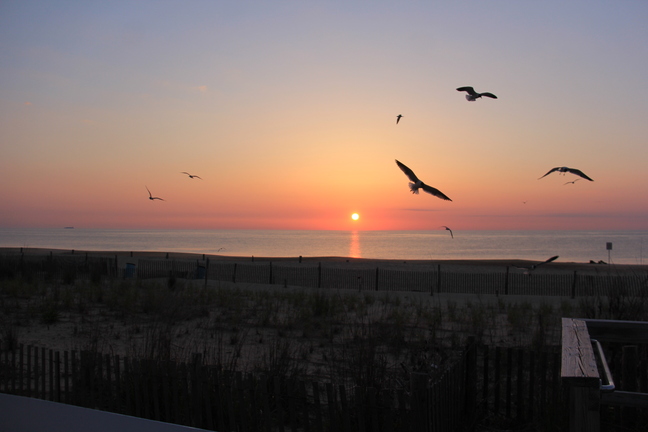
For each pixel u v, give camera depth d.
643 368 6.48
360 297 22.98
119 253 65.44
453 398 6.54
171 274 28.78
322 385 8.32
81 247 124.25
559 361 6.73
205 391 6.27
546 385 7.30
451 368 6.48
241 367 9.45
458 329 14.54
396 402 6.60
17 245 137.50
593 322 5.80
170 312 13.31
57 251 67.88
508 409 7.41
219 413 6.17
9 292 20.17
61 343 11.93
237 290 23.45
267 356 10.58
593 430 3.78
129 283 23.89
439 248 134.88
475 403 7.27
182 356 9.45
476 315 15.99
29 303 17.53
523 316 16.53
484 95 7.86
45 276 27.17
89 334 12.55
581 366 4.03
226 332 13.38
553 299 23.97
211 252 110.44
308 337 12.90
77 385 7.36
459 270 44.66
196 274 33.03
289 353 9.61
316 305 17.73
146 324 13.46
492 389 7.97
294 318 15.59
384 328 10.73
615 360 8.21
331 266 47.31
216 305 18.70
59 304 17.17
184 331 13.23
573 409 3.85
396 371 7.71
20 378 7.74
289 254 106.81
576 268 45.78
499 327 14.98
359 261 57.75
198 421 6.30
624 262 84.44
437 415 5.73
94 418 4.12
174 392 6.40
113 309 16.45
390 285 31.81
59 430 4.23
